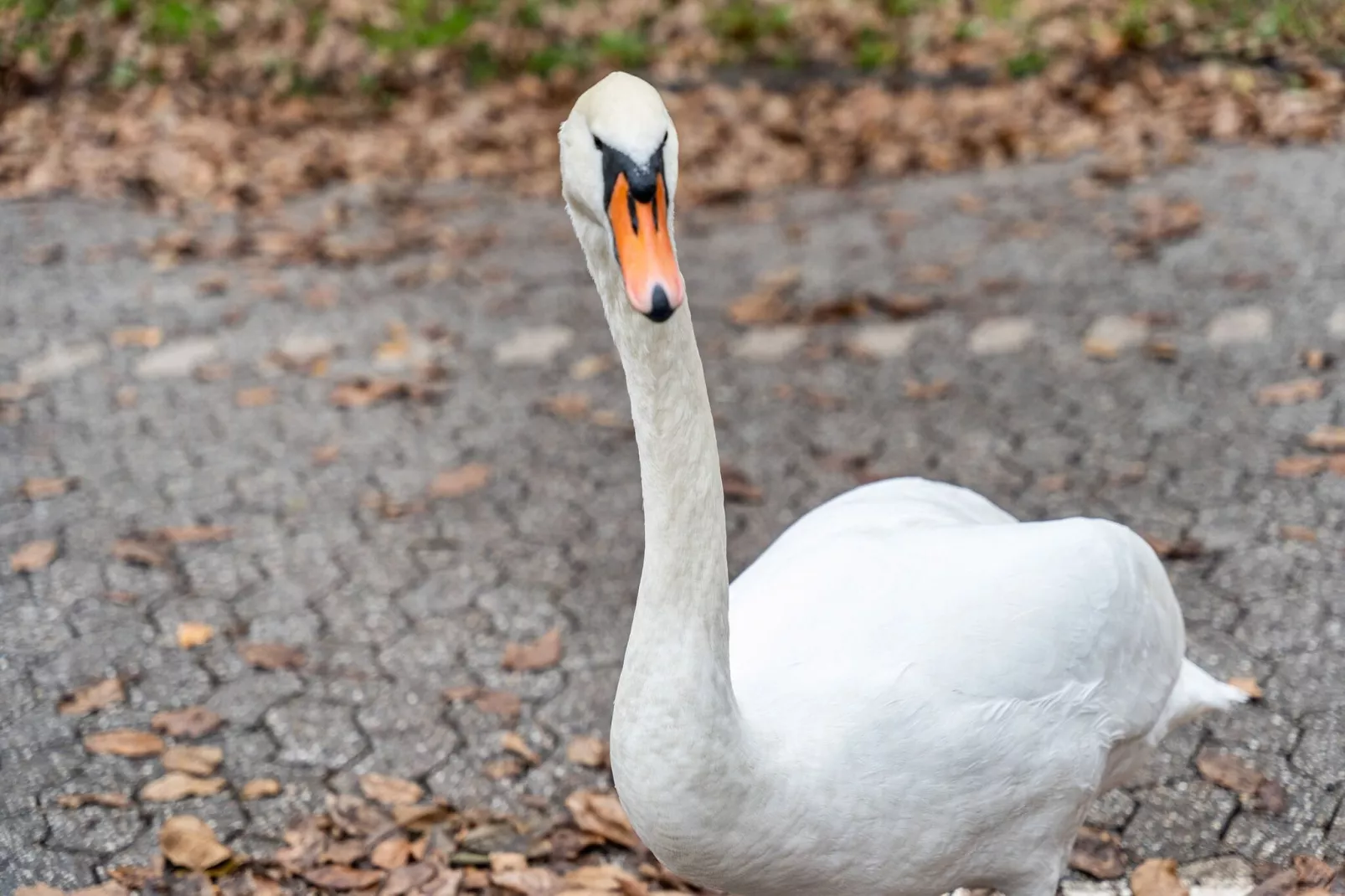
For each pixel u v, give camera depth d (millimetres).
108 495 10273
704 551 4469
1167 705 5758
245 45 20375
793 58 19922
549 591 8984
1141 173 15180
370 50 20359
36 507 10125
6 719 7793
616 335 4484
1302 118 15945
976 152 16578
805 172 16547
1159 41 18562
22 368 12344
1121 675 5324
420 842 6832
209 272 14375
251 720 7820
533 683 8078
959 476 9969
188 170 16953
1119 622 5309
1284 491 9266
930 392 11203
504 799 7207
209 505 10141
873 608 5113
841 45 20281
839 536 5719
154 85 19359
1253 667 7645
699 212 15633
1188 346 11383
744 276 13766
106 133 17984
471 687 8047
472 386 11898
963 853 5078
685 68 19969
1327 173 14445
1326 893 6023
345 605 8906
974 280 13148
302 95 19344
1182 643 5797
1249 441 9922
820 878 4891
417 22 20922
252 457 10812
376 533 9750
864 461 10297
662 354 4367
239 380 12070
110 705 7926
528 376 12031
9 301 13711
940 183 15820
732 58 20172
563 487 10273
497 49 20562
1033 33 19594
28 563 9344
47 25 20047
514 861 6723
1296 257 12617
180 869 6691
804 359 11984
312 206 16125
